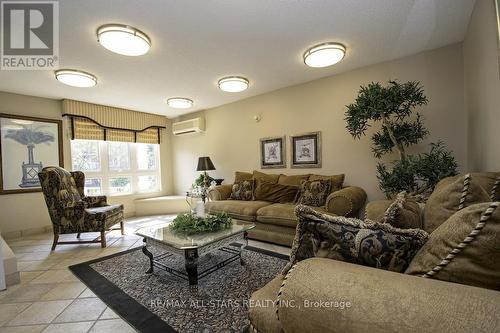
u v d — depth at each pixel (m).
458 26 2.22
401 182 2.24
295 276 0.67
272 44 2.43
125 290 1.94
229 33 2.21
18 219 3.64
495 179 1.18
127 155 4.98
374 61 2.91
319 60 2.61
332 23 2.11
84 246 3.08
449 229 0.67
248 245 2.89
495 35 1.55
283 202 3.31
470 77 2.24
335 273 0.63
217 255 2.56
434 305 0.48
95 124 4.38
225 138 4.66
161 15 1.92
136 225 4.13
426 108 2.69
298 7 1.88
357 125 2.48
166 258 2.59
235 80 3.23
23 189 3.68
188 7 1.84
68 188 3.19
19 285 2.05
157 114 5.31
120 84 3.40
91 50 2.42
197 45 2.40
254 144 4.22
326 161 3.41
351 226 0.84
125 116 4.77
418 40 2.44
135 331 1.46
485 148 1.90
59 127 4.02
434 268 0.66
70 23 1.98
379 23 2.13
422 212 1.20
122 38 2.08
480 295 0.48
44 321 1.57
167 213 5.04
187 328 1.47
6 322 1.57
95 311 1.67
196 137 5.19
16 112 3.66
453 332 0.43
